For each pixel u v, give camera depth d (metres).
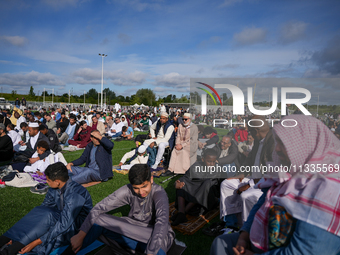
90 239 2.56
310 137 1.44
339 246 1.37
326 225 1.33
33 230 2.54
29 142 6.42
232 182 3.23
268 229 1.62
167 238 2.47
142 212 2.66
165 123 7.29
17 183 5.03
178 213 3.52
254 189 3.01
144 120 17.00
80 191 2.78
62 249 2.81
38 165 5.53
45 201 2.88
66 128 10.61
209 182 3.67
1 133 6.98
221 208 3.34
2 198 4.43
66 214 2.59
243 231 1.94
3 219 3.64
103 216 2.52
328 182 1.38
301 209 1.42
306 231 1.39
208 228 3.35
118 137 11.95
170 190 5.02
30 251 2.60
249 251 1.79
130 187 2.66
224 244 1.99
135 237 2.43
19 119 12.27
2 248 2.45
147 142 6.66
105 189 4.97
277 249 1.56
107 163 5.35
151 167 6.53
